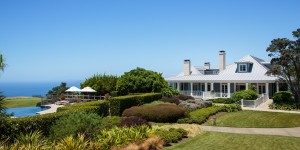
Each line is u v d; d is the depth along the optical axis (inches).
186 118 983.6
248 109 1321.4
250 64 2003.0
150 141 559.2
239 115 1138.0
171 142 625.6
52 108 1441.9
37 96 2842.0
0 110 444.8
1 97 441.1
